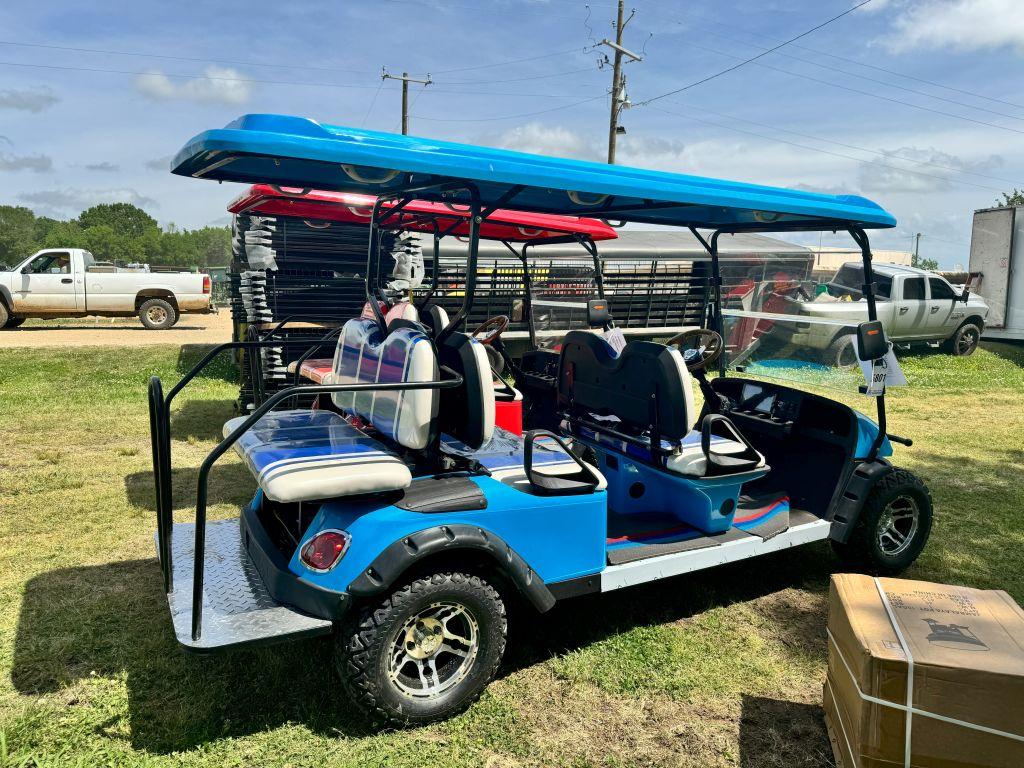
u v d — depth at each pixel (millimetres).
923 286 12797
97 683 2848
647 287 10828
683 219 4332
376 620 2486
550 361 4746
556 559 2904
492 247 10578
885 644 2266
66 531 4410
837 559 4367
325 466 2570
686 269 11711
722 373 4680
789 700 2920
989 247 14531
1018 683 2098
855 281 12797
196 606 2357
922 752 2195
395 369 2941
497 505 2752
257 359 6695
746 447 3541
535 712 2777
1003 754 2129
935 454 6898
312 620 2504
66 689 2803
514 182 2732
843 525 3836
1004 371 12391
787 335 4250
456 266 9211
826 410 4012
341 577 2488
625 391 3654
